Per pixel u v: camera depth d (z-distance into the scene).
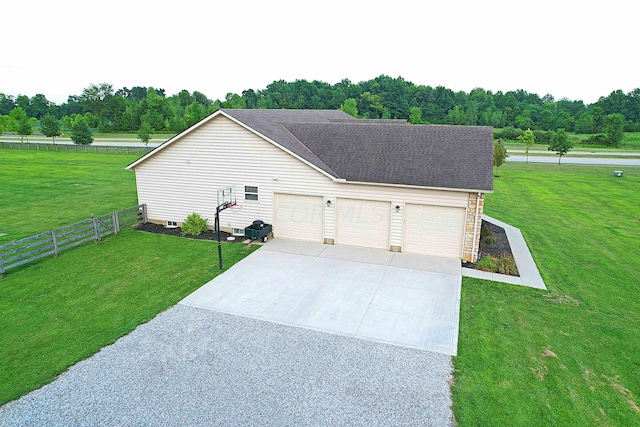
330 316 10.65
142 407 7.36
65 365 8.49
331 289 12.23
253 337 9.64
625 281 12.95
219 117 16.25
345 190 15.39
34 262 14.00
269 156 16.02
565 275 13.38
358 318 10.55
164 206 18.33
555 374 8.29
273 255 14.95
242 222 17.20
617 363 8.70
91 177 31.06
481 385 7.95
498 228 18.66
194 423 7.00
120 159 40.91
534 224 19.59
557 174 34.94
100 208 21.92
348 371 8.40
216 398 7.60
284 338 9.61
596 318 10.61
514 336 9.71
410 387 7.91
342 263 14.26
